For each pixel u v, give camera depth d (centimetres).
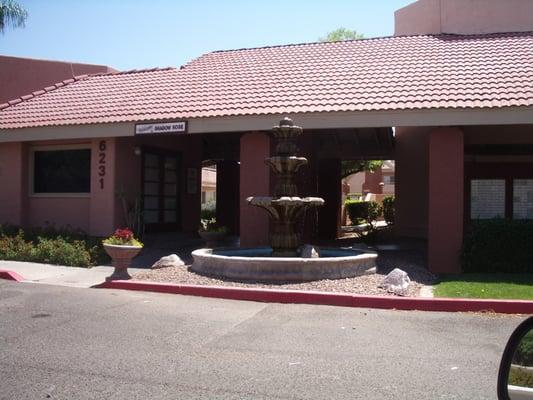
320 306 891
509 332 730
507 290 953
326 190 2080
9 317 788
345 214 2877
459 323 779
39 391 505
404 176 1909
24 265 1268
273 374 559
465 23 1972
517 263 1158
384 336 706
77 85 1894
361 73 1508
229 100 1448
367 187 5016
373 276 1065
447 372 567
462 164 1212
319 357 616
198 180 1994
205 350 639
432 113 1208
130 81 1823
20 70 2120
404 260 1298
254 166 1381
